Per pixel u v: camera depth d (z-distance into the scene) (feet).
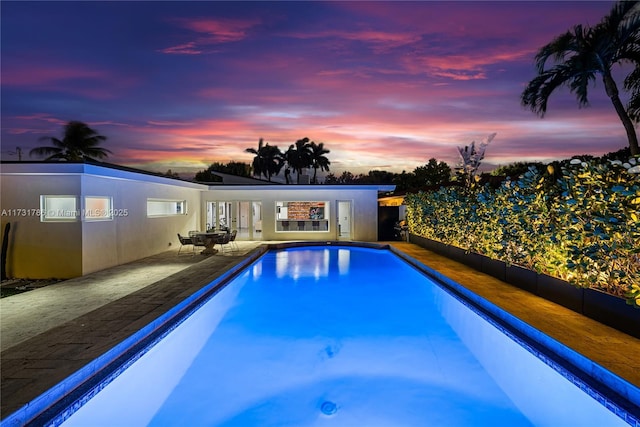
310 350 17.99
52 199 27.81
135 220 35.35
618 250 14.51
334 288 30.04
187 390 14.40
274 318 22.71
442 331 20.56
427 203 41.88
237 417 12.69
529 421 12.50
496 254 25.44
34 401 9.50
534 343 14.29
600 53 38.68
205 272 27.32
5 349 13.48
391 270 36.73
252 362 16.74
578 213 16.53
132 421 12.62
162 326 16.48
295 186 53.06
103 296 21.40
